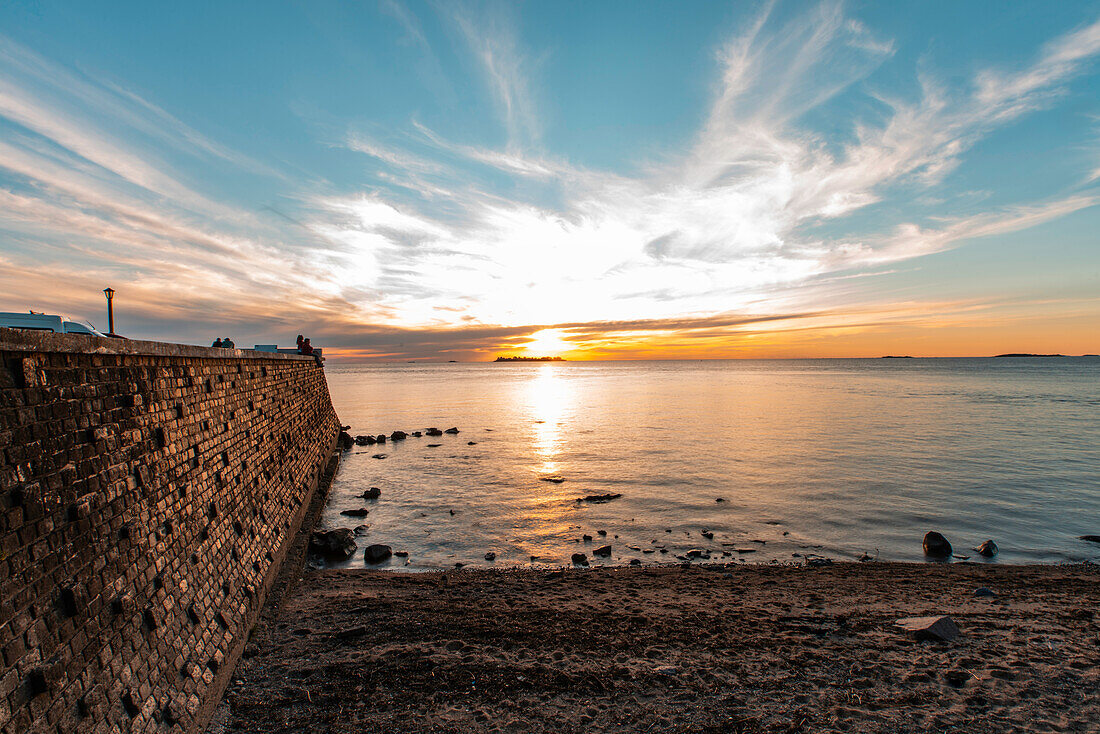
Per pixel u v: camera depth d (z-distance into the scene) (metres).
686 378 144.62
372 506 22.48
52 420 5.11
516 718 7.30
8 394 4.53
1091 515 20.28
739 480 26.34
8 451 4.46
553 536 18.56
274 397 15.94
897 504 21.91
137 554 6.46
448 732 7.02
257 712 7.47
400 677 8.38
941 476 26.27
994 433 38.56
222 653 8.15
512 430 46.16
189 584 7.80
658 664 8.76
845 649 9.16
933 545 16.62
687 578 14.23
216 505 9.38
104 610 5.61
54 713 4.61
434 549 17.28
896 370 182.00
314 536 16.78
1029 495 22.89
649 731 6.96
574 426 47.88
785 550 17.11
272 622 10.49
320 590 12.71
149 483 6.98
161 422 7.61
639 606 11.75
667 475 27.69
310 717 7.36
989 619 10.45
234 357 11.69
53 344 5.13
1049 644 9.06
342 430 41.22
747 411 56.78
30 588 4.55
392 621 10.66
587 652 9.24
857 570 14.91
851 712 7.17
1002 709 7.09
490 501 23.16
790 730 6.84
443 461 32.41
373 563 15.99
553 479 27.06
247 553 10.61
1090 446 33.25
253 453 12.52
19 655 4.32
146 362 7.34
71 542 5.20
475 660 8.94
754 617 10.91
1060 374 136.88
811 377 136.62
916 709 7.19
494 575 14.64
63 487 5.19
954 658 8.61
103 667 5.43
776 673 8.35
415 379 161.75
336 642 9.65
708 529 19.28
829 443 35.97
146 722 5.87
